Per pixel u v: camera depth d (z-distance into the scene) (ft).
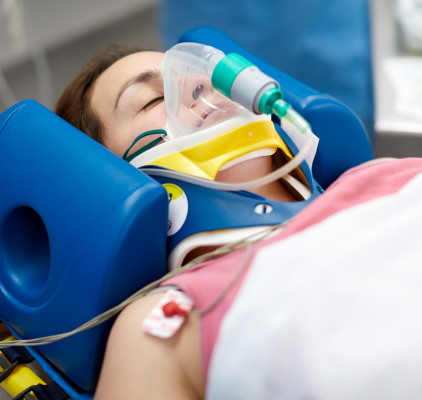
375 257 2.56
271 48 6.08
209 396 2.52
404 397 2.28
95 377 3.20
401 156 5.83
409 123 5.77
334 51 5.95
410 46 6.83
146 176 3.01
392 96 6.15
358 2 5.97
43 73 8.66
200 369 2.72
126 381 2.75
